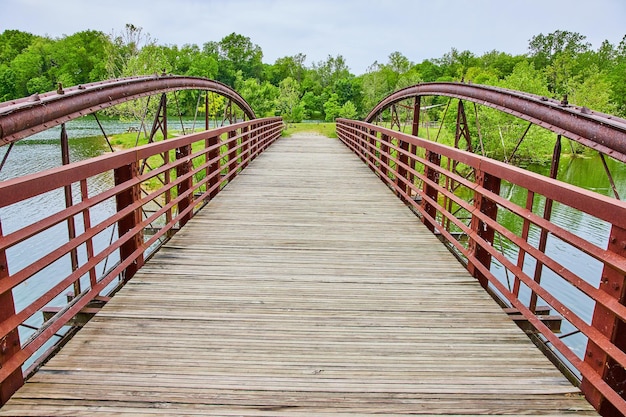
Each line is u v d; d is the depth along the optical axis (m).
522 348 2.47
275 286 3.28
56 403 1.89
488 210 3.42
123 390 1.99
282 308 2.92
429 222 5.08
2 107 3.68
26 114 3.82
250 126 11.32
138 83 6.59
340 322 2.74
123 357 2.27
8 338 1.89
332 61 88.19
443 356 2.37
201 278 3.40
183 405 1.90
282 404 1.93
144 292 3.11
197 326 2.63
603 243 13.09
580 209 2.06
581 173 24.97
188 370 2.17
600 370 1.90
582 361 2.03
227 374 2.14
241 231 4.76
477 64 78.56
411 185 5.74
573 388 2.10
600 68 62.84
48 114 4.17
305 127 48.00
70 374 2.11
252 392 2.01
